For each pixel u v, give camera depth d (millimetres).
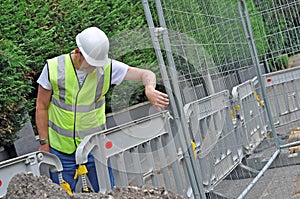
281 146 9023
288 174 8203
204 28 7387
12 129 7883
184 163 6691
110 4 10789
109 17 10391
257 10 9133
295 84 10484
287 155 8789
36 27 8906
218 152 7645
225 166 7848
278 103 10477
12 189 4449
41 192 4426
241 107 8812
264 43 9156
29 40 8555
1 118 7715
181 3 6875
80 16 9773
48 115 6129
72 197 4605
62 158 6043
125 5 10984
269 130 10227
